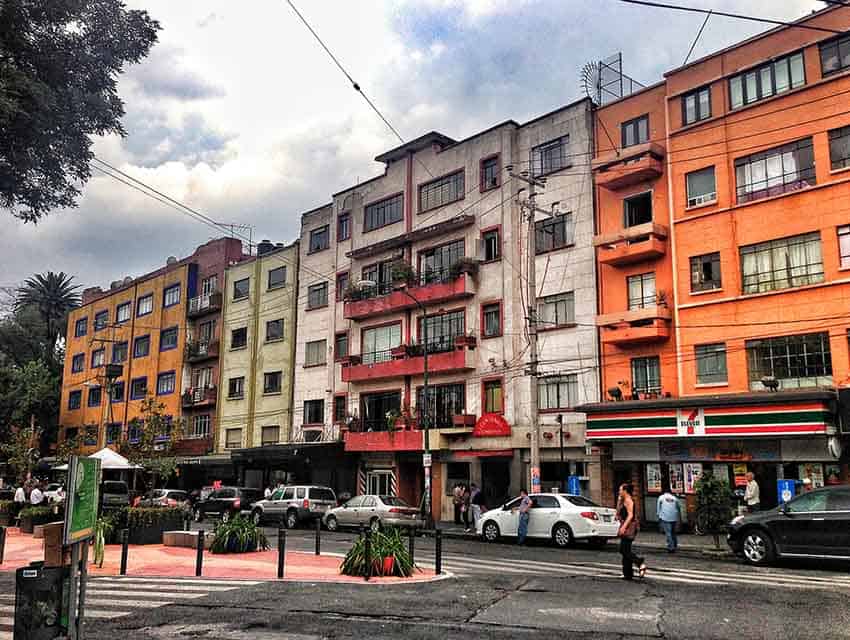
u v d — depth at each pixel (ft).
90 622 31.63
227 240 162.20
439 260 115.24
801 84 79.00
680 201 86.58
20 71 32.32
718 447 77.10
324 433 128.67
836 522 48.96
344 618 32.17
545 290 98.73
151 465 81.61
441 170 117.29
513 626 30.37
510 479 97.76
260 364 145.89
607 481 87.76
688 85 87.97
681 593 38.65
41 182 35.37
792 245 77.56
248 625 30.83
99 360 192.85
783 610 33.83
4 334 215.10
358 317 125.08
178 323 166.91
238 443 146.30
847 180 74.13
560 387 95.25
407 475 115.03
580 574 46.96
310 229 141.28
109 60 35.78
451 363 106.11
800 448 71.56
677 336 84.64
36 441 153.17
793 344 75.92
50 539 22.85
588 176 96.73
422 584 41.96
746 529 53.26
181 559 55.62
